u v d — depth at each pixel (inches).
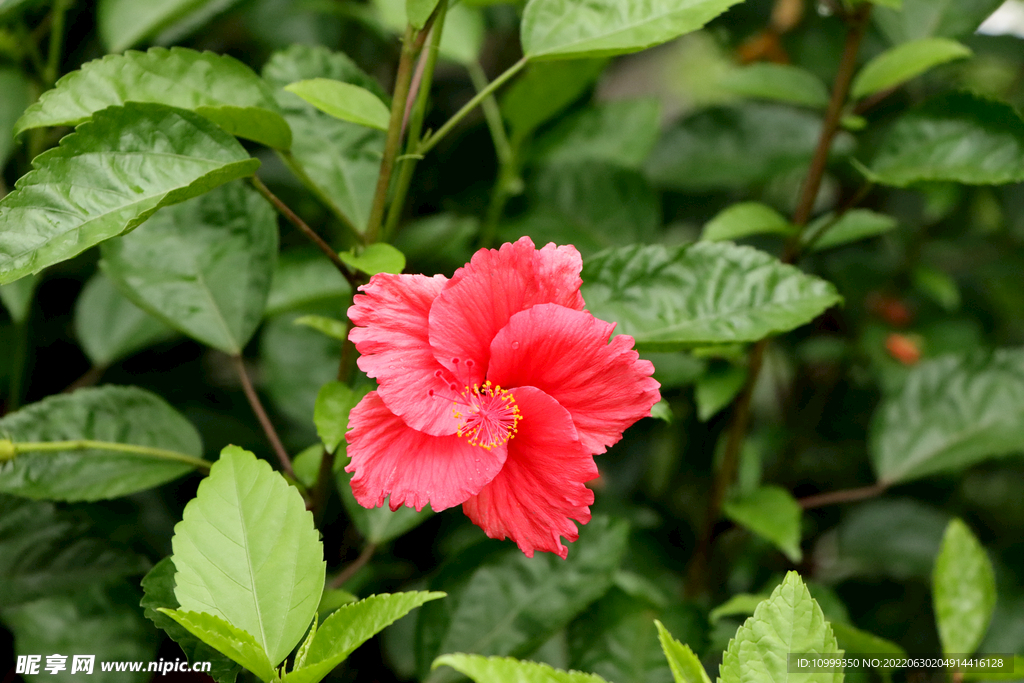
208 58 41.2
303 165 43.1
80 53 47.9
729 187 52.2
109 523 43.9
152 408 42.8
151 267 43.3
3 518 42.5
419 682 42.6
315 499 41.5
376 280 39.4
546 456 39.6
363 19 49.2
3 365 47.1
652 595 45.6
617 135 49.8
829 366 53.9
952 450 46.2
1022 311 53.4
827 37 52.8
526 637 42.7
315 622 39.2
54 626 43.1
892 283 53.7
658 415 40.8
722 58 61.9
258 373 52.0
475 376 39.6
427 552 47.9
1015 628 48.5
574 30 41.1
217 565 39.2
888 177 44.2
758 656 38.9
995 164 43.7
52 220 39.1
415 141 41.3
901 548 49.8
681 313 42.3
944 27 46.6
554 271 39.7
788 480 51.1
